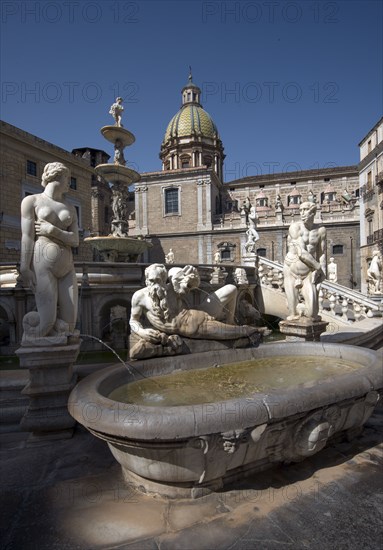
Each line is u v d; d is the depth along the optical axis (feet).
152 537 7.97
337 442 12.39
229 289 17.15
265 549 7.60
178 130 162.81
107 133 35.24
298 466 10.82
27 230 13.21
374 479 10.16
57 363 13.04
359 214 125.29
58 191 13.79
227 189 157.28
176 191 143.84
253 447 9.43
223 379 13.46
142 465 9.00
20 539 7.95
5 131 86.58
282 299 40.32
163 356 14.40
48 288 13.12
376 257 55.93
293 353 16.94
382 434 13.10
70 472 10.65
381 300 46.91
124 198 36.65
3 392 14.32
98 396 9.52
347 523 8.38
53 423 12.78
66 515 8.71
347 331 26.25
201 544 7.74
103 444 12.42
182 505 9.00
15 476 10.44
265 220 133.69
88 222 114.21
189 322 15.17
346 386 10.89
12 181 89.51
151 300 14.70
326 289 37.37
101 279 23.85
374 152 111.55
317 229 22.13
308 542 7.80
